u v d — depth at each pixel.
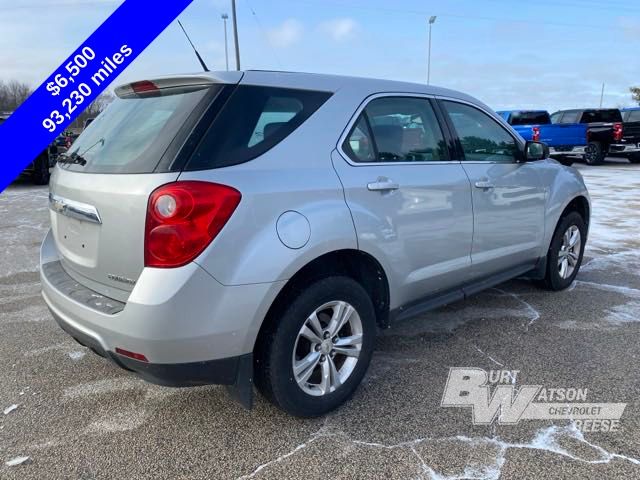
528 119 18.72
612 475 2.33
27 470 2.40
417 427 2.72
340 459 2.47
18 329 4.06
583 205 5.00
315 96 2.82
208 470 2.40
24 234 7.54
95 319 2.36
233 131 2.44
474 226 3.61
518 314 4.31
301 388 2.68
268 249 2.39
